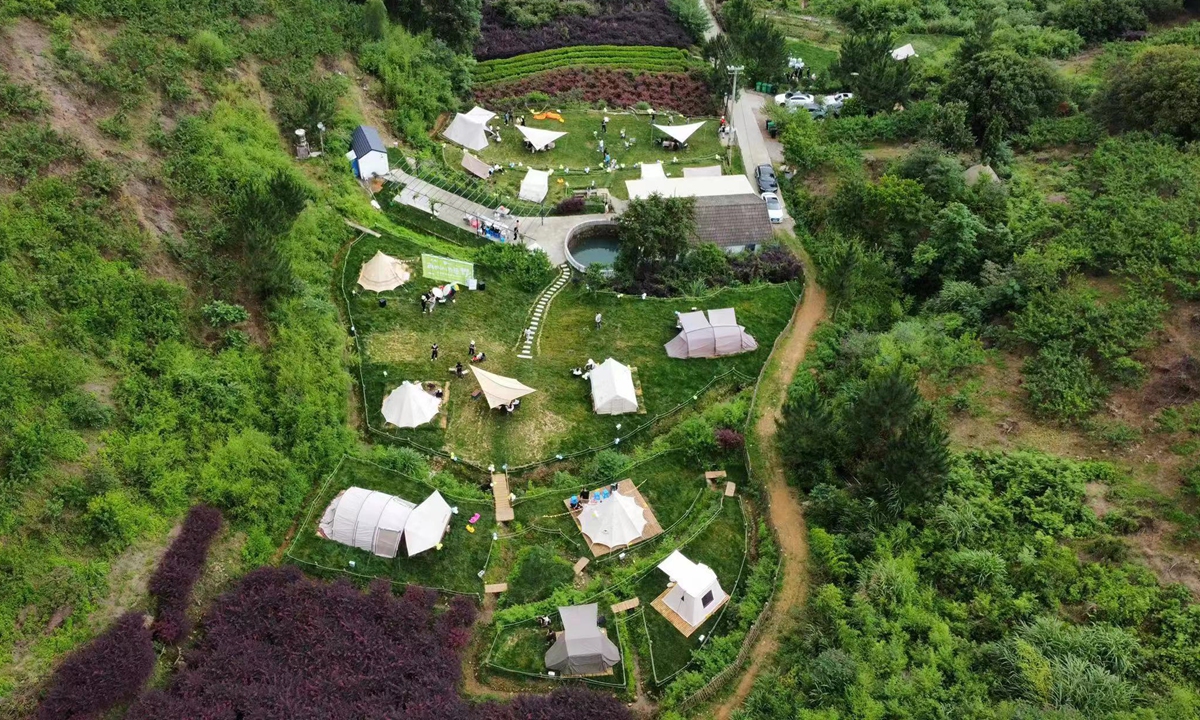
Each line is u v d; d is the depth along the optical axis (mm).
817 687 40438
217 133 59125
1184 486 47562
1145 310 56500
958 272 66750
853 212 71062
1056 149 78375
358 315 57719
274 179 56938
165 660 38781
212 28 66500
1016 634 42000
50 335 43688
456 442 51594
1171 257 60219
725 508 50219
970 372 57469
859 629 42812
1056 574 44062
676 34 101938
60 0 56969
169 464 43406
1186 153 71000
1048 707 38719
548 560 46188
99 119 53938
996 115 76250
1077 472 49375
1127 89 76250
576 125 86312
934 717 39188
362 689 38344
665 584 45969
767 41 93688
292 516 46000
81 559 39031
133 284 47656
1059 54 95625
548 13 100625
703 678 41844
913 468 46469
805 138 80625
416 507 45750
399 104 77688
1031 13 105125
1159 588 43219
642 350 60094
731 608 45312
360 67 77625
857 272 63344
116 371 44875
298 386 49625
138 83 56875
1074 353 56281
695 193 73375
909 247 69625
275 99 67312
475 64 90625
